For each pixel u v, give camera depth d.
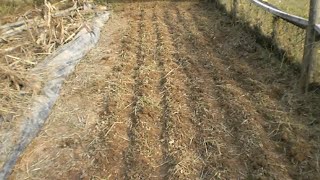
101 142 4.37
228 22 8.45
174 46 7.23
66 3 9.85
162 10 10.44
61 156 4.18
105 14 9.87
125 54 6.94
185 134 4.39
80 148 4.29
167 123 4.59
